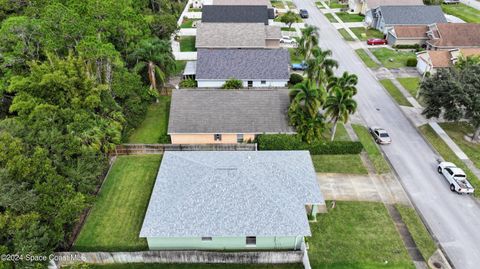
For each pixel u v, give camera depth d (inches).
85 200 1173.7
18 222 917.2
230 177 1186.0
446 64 2126.0
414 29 2645.2
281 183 1211.9
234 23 2522.1
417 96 1998.0
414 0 3100.4
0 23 1809.8
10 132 1106.1
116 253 1069.8
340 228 1210.0
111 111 1526.8
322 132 1584.6
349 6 3494.1
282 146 1540.4
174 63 1921.8
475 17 3159.5
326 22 3154.5
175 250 1104.8
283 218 1098.1
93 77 1453.0
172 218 1099.9
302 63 2276.1
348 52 2583.7
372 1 3085.6
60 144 1166.3
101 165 1320.1
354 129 1742.1
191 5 3484.3
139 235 1120.2
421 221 1240.8
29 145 1121.4
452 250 1135.0
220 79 2037.4
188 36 2861.7
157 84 2020.2
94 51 1517.0
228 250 1121.4
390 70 2321.6
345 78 1568.7
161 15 2502.5
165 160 1346.0
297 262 1101.1
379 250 1133.1
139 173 1471.5
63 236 1066.7
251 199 1134.4
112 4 1840.6
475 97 1497.3
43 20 1610.5
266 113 1624.0
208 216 1100.5
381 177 1440.7
